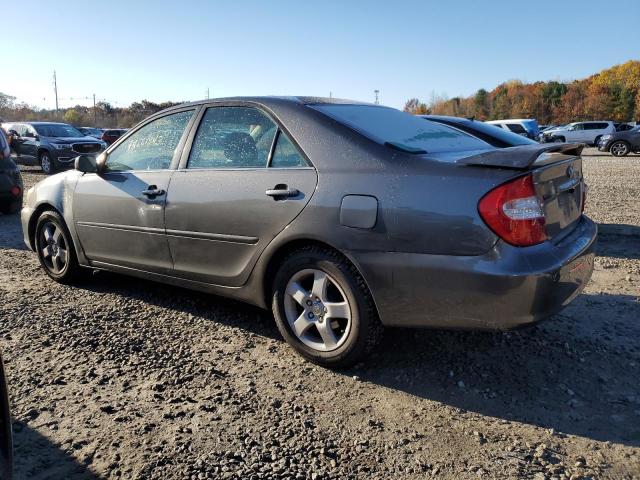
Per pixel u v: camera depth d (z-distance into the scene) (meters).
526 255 2.73
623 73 85.50
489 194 2.75
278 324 3.53
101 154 4.59
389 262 2.97
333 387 3.17
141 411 2.90
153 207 4.03
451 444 2.63
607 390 3.13
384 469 2.45
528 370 3.36
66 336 3.84
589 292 4.81
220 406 2.96
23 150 17.64
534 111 86.56
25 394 3.05
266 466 2.46
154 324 4.10
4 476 1.83
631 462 2.50
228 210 3.59
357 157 3.19
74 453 2.54
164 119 4.30
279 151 3.51
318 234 3.18
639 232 6.80
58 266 5.05
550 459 2.52
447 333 3.88
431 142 3.54
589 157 24.72
